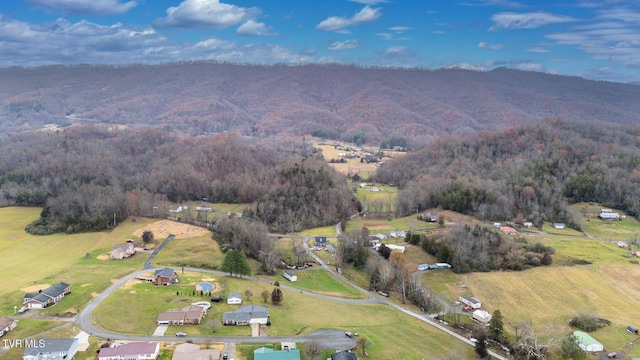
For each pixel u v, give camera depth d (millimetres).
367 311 156625
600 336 145250
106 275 167375
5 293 148625
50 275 167250
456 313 159250
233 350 117938
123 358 110312
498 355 134875
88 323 128750
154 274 167500
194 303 143875
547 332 147125
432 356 126750
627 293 175000
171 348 117500
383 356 122750
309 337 127875
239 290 160625
